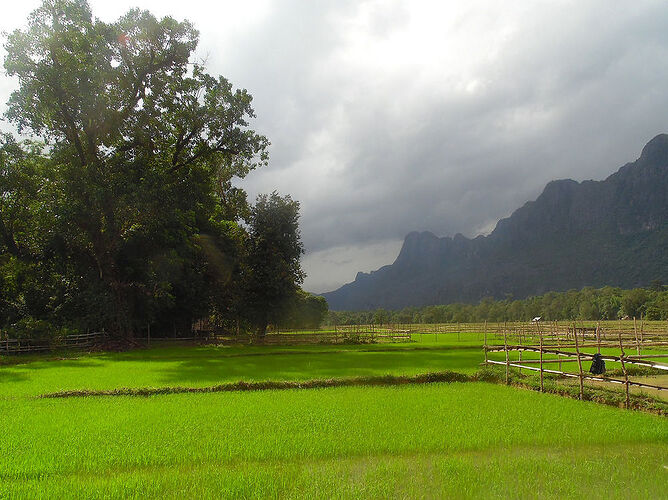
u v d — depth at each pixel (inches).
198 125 1291.8
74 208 1151.6
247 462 297.9
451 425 382.0
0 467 281.1
